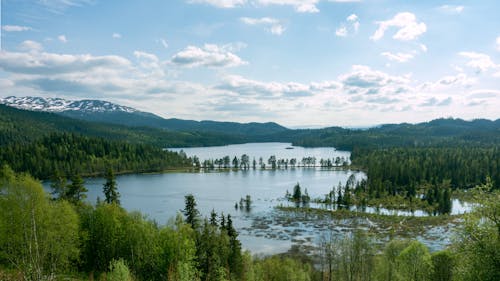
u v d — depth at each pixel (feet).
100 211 179.52
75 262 167.43
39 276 82.99
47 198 159.74
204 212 483.10
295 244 339.57
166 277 154.92
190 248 164.96
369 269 197.26
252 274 188.75
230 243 225.15
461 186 655.76
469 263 85.92
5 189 142.31
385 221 424.05
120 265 113.19
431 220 422.00
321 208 510.17
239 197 597.11
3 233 131.44
